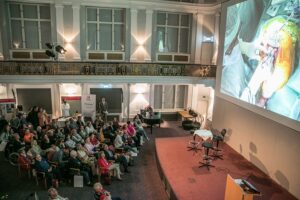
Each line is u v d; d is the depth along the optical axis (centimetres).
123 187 714
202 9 1316
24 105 1265
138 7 1243
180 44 1384
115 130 952
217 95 998
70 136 818
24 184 706
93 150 796
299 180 595
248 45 779
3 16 1140
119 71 1202
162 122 1332
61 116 1227
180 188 633
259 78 719
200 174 709
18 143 808
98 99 1338
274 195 614
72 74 1152
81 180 695
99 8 1247
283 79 621
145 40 1289
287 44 608
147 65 1234
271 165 695
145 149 1000
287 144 634
